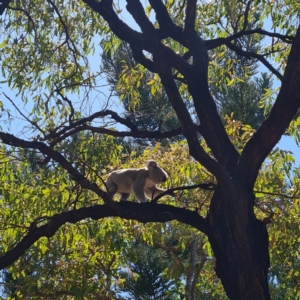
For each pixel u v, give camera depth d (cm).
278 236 708
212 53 833
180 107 550
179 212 588
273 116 541
